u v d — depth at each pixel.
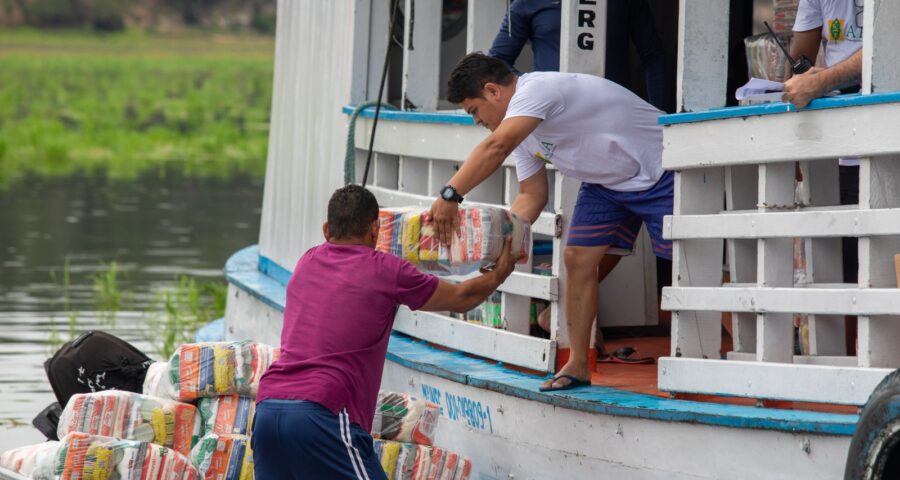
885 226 10.93
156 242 39.50
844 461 10.70
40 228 42.59
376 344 11.58
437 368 14.64
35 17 140.00
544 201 13.57
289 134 21.30
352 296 11.51
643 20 15.43
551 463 13.04
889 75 10.98
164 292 30.23
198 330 24.20
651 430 11.96
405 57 17.36
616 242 13.45
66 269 32.03
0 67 119.19
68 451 12.41
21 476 12.64
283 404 11.20
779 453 11.05
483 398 13.99
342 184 18.56
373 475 11.38
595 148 12.84
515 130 12.30
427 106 17.52
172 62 127.19
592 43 13.82
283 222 21.25
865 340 11.12
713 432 11.48
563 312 14.01
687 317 12.52
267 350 13.40
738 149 11.91
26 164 70.25
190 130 91.25
